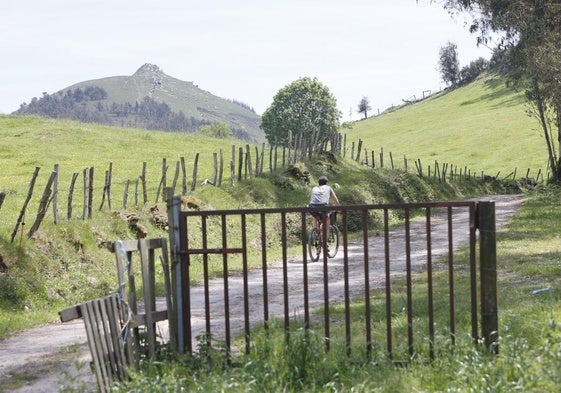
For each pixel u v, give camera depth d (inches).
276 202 1296.8
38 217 727.1
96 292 722.8
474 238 332.2
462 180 2352.4
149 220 967.0
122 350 322.7
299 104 3120.1
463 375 295.1
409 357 332.2
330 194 872.3
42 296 666.2
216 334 455.8
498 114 4463.6
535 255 749.9
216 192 1191.6
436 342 338.0
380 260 861.2
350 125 3344.0
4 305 621.3
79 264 754.8
